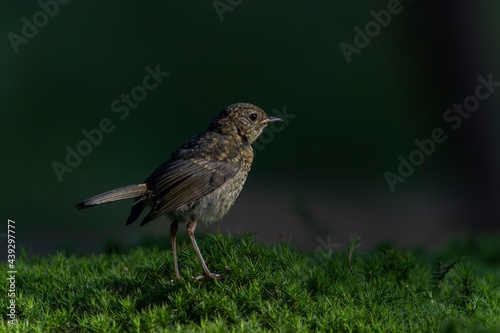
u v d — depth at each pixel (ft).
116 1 80.28
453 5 53.72
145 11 80.74
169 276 22.91
